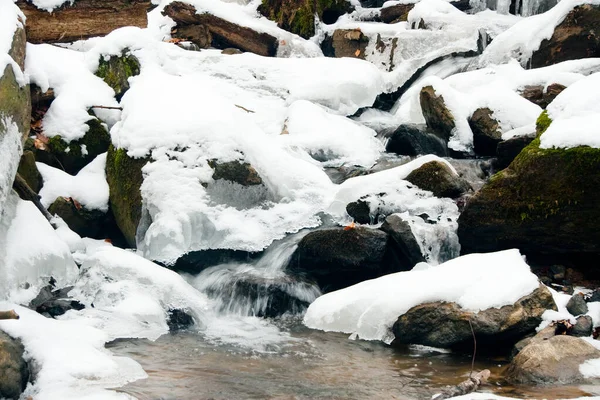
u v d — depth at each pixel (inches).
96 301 224.1
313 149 318.0
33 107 308.5
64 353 173.5
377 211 262.8
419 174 266.8
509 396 160.2
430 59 422.3
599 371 169.9
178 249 250.8
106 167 294.2
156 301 225.1
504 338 193.5
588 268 232.8
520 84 328.5
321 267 249.0
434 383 172.7
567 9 358.6
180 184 260.2
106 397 154.8
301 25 474.9
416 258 238.5
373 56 442.6
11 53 254.4
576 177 221.5
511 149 284.2
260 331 218.4
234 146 270.1
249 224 262.4
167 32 433.1
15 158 227.0
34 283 218.7
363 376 177.6
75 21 374.9
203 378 174.7
